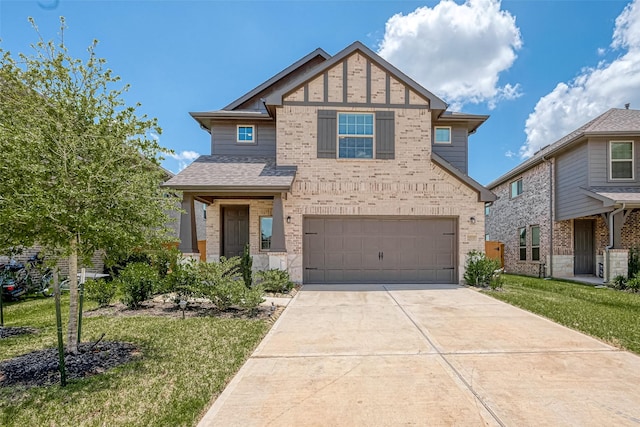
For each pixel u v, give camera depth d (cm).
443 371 439
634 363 464
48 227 383
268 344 546
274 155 1352
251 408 349
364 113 1202
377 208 1173
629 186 1331
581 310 774
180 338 569
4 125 404
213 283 768
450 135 1394
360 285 1134
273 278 1007
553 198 1554
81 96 450
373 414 337
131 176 460
